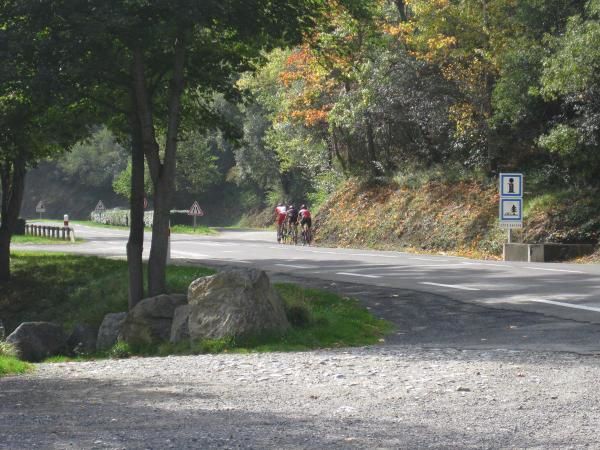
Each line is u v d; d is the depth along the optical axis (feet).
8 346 110.52
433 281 153.17
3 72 131.34
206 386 67.41
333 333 106.73
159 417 53.36
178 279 165.99
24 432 48.78
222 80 158.71
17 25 134.72
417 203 291.99
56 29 133.18
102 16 127.75
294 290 140.56
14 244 346.54
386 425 49.60
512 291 135.23
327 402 58.23
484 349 86.12
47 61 133.08
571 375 66.80
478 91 270.46
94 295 189.06
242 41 149.28
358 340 103.55
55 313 192.44
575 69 207.82
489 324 108.17
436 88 284.82
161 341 122.01
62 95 134.51
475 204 268.00
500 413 52.65
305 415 53.21
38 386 70.23
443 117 282.15
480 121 272.92
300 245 305.12
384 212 306.35
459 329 106.83
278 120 397.60
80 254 263.49
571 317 108.27
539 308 116.98
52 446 44.57
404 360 79.61
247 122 651.25
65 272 227.61
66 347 136.87
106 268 225.56
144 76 145.59
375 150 350.43
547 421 50.01
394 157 335.88
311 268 188.34
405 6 307.37
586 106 224.94
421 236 279.08
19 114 164.45
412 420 51.06
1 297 216.33
